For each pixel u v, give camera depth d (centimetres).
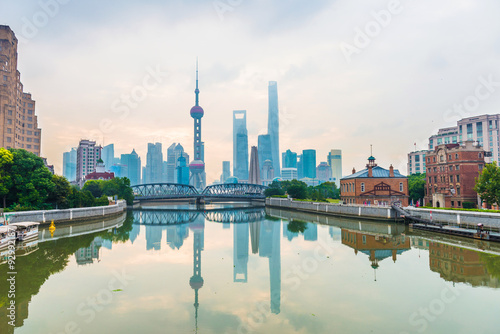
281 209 15525
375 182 9681
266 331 2173
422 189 10669
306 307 2583
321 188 18150
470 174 8500
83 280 3325
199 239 6238
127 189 15438
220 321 2345
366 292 2905
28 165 7562
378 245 5072
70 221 8088
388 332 2134
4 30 12562
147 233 7100
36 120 14425
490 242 5084
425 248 4762
